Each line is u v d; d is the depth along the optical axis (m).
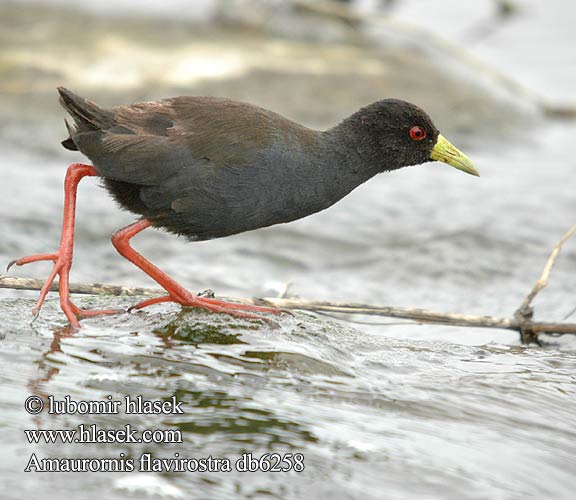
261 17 24.94
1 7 24.58
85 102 10.29
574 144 20.97
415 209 17.48
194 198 10.32
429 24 27.45
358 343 10.73
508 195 18.12
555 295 14.37
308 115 19.95
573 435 9.11
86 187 17.36
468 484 7.89
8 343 9.67
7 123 18.95
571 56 25.73
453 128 20.81
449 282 14.84
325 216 17.05
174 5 25.84
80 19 24.27
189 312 10.66
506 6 28.08
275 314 10.92
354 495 7.57
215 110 10.43
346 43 24.58
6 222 15.20
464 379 10.13
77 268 14.11
